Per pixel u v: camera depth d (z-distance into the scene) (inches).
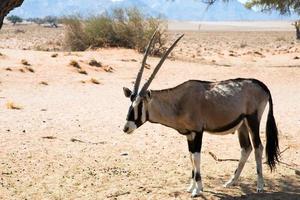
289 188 333.4
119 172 363.3
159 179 348.2
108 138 471.8
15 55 1034.7
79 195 315.6
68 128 510.3
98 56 1171.9
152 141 462.6
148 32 1309.1
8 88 757.9
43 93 741.3
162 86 850.8
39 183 336.5
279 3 1230.9
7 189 323.0
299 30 2847.0
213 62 1327.5
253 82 318.0
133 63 1092.5
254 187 333.7
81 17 1456.7
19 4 232.5
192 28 6830.7
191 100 302.4
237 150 434.6
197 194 310.3
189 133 309.7
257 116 318.7
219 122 306.2
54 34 3814.0
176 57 1363.2
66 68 953.5
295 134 503.2
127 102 687.7
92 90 790.5
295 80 966.4
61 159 393.4
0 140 446.9
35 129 498.9
